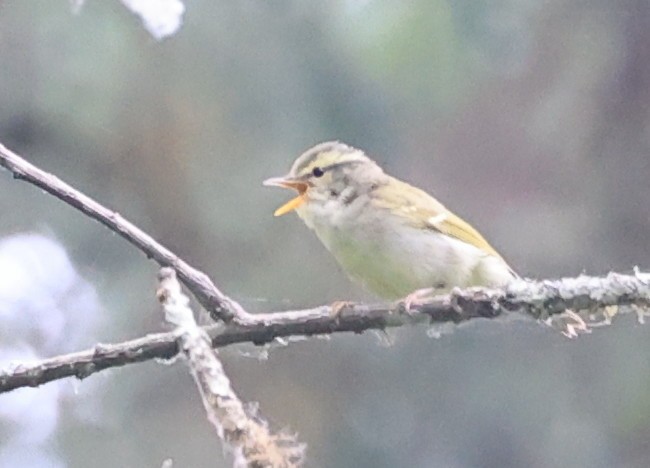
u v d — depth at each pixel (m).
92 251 12.51
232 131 12.18
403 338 12.77
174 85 11.98
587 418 12.51
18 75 11.80
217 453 12.39
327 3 12.04
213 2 11.89
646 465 12.38
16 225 12.49
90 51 11.74
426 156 12.69
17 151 12.12
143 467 12.42
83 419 12.57
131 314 12.41
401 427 12.73
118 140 12.16
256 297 12.32
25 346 12.37
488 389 12.61
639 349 12.47
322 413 12.81
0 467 12.33
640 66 12.70
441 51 12.09
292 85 12.08
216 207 12.30
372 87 12.15
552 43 12.57
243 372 12.86
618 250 12.93
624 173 12.93
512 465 12.51
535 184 13.07
